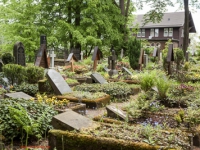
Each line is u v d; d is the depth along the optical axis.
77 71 17.48
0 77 11.09
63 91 8.86
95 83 11.74
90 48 33.22
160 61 27.08
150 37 49.19
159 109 7.15
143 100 7.28
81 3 29.70
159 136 4.11
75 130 4.31
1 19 28.98
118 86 10.60
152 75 9.60
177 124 5.67
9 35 28.03
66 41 30.36
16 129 4.79
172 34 48.03
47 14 30.91
